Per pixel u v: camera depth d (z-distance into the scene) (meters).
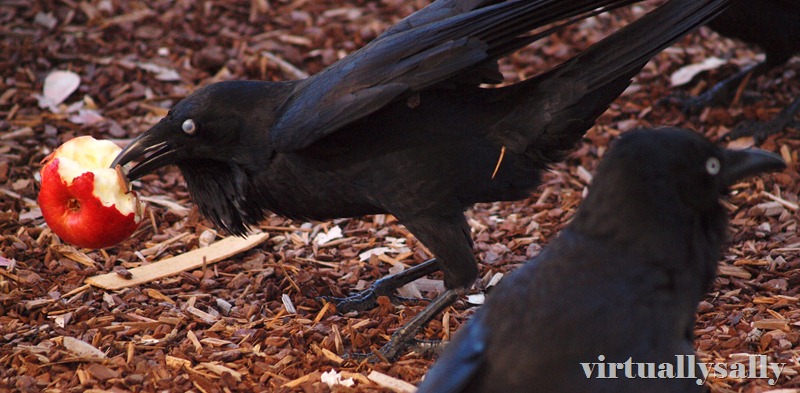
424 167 7.36
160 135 7.75
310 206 7.83
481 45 7.09
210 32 14.58
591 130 12.30
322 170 7.51
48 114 12.43
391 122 7.32
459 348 5.44
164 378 7.29
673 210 5.59
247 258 9.62
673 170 5.62
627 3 7.54
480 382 5.30
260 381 7.34
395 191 7.46
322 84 7.33
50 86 13.05
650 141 5.68
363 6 15.51
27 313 8.40
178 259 9.43
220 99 7.68
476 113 7.44
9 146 11.59
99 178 7.71
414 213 7.54
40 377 7.33
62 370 7.43
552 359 5.19
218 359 7.60
